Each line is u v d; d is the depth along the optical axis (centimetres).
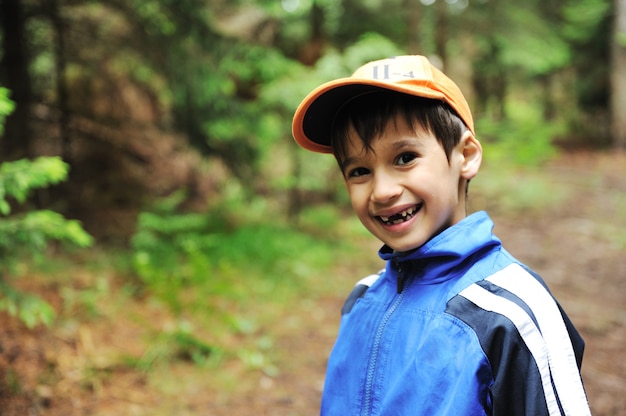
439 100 106
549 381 94
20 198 256
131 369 340
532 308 98
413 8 930
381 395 109
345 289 542
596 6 1427
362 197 111
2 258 278
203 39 591
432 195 106
